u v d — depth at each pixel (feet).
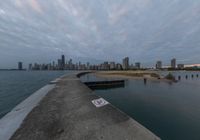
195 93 67.92
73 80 66.13
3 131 13.62
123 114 17.42
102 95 64.39
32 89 87.25
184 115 35.65
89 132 12.78
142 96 61.21
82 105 21.88
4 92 76.48
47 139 11.85
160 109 41.34
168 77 147.33
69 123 14.99
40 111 19.27
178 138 23.86
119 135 11.96
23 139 11.94
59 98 27.25
